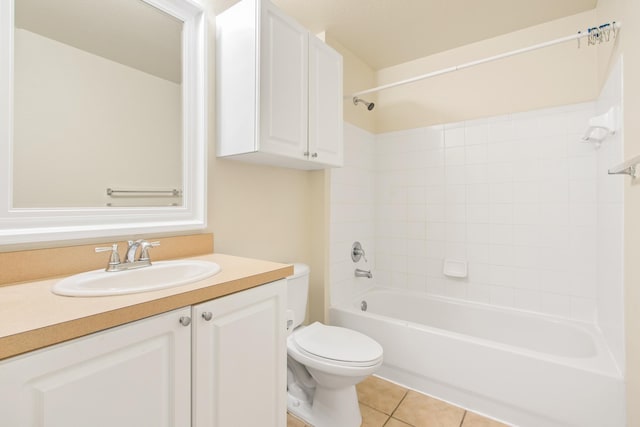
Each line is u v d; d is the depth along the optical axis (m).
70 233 1.00
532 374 1.44
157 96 1.28
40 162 0.98
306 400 1.66
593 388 1.31
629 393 1.21
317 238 2.12
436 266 2.43
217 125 1.47
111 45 1.16
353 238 2.43
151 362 0.71
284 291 1.10
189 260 1.22
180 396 0.77
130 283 1.00
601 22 1.72
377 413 1.58
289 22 1.49
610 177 1.53
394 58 2.51
